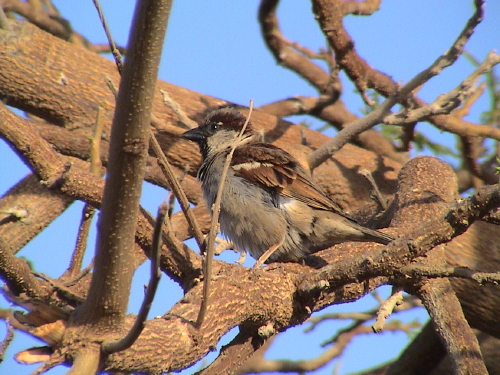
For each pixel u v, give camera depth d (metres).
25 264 6.27
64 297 6.52
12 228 10.71
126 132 4.89
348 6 12.39
